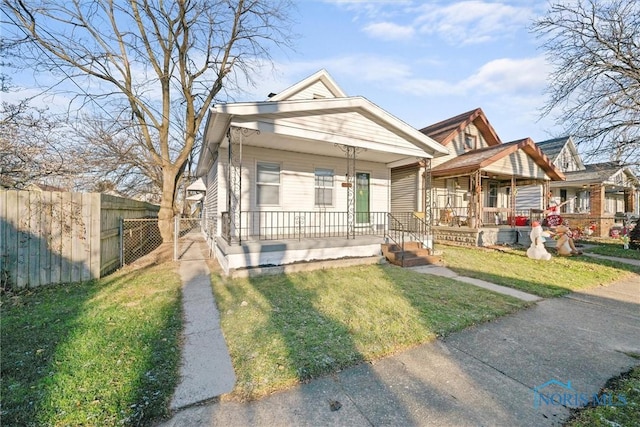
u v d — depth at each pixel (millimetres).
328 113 7484
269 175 8805
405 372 2635
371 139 8211
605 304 4738
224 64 12195
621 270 7270
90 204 5797
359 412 2102
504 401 2240
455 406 2176
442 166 12422
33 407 2070
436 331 3486
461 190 14133
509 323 3859
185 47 11375
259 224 8039
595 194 16328
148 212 12414
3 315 3844
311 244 7434
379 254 8484
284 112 6824
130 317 3844
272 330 3486
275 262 6961
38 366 2598
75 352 2857
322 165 9703
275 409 2133
